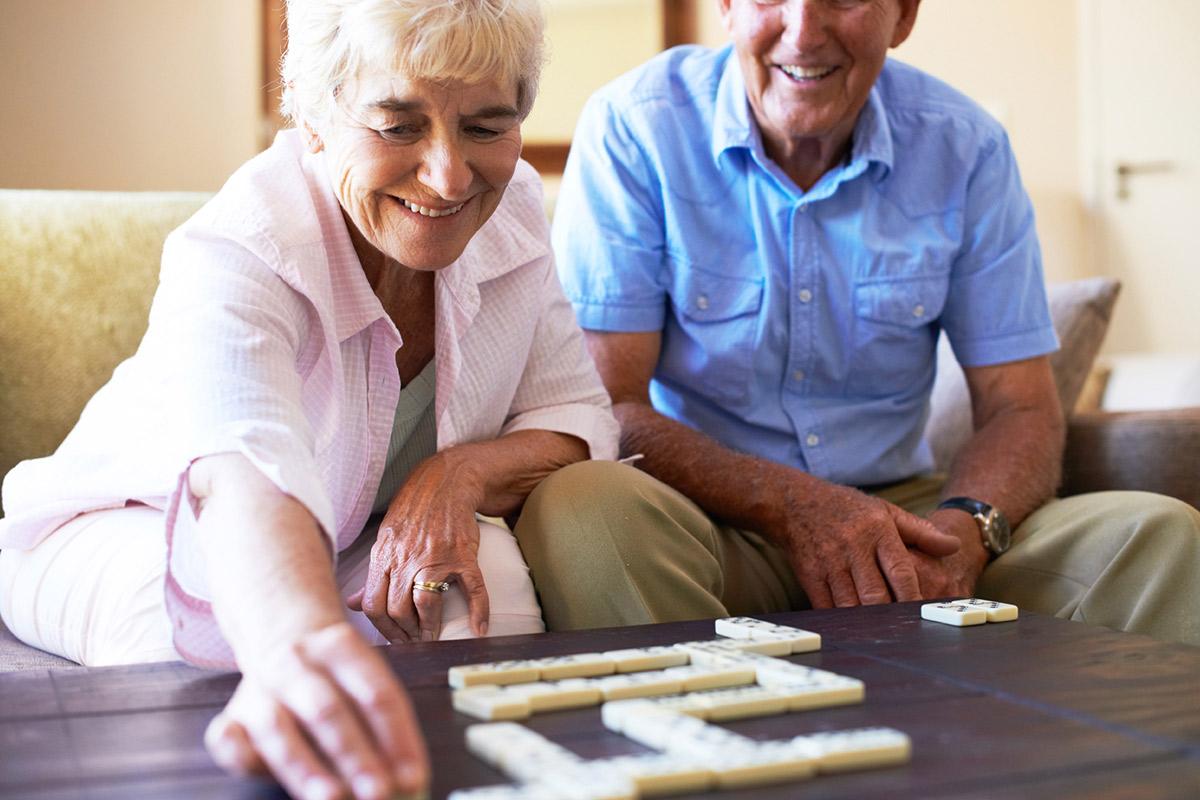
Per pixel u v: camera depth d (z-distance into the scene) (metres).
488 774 0.73
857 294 1.83
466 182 1.19
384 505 1.50
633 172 1.83
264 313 1.17
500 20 1.13
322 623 0.80
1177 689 0.92
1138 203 4.94
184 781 0.73
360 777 0.67
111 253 1.83
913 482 1.94
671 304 1.87
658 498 1.40
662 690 0.89
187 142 3.84
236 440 0.99
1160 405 3.29
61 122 3.74
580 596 1.33
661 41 4.09
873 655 1.04
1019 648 1.07
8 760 0.77
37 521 1.40
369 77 1.16
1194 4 4.85
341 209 1.29
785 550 1.58
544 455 1.48
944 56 4.77
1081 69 4.91
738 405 1.85
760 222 1.82
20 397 1.76
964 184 1.87
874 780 0.72
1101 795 0.70
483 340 1.45
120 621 1.25
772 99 1.75
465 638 1.19
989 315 1.88
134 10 3.78
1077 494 2.00
